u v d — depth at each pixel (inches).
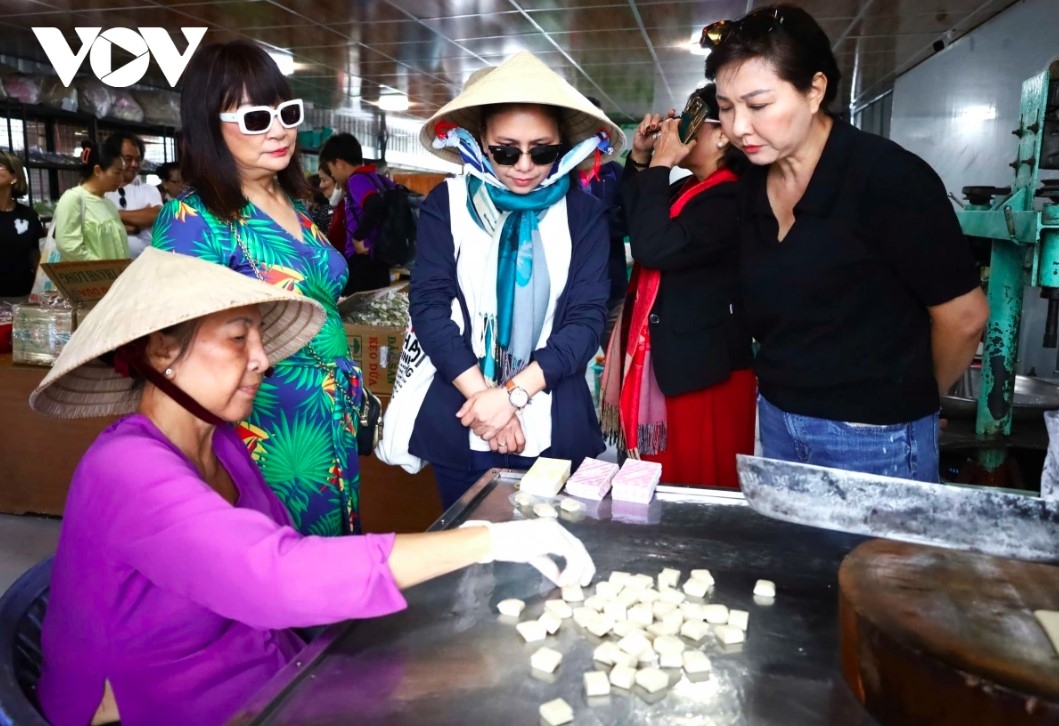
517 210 64.9
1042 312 174.1
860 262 54.0
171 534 35.4
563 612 39.3
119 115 280.2
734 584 42.5
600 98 388.8
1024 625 30.5
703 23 227.8
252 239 60.7
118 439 38.4
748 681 34.0
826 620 38.9
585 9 213.3
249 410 43.0
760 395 65.3
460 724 31.3
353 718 31.7
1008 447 90.7
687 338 73.9
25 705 32.0
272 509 49.7
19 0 209.8
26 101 246.1
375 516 110.7
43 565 42.0
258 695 32.4
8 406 119.5
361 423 73.5
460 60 287.4
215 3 210.4
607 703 32.6
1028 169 79.4
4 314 129.6
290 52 275.4
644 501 53.1
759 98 50.3
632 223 70.7
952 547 36.8
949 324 54.4
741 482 41.3
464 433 67.5
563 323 66.7
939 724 28.4
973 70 239.5
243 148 59.3
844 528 38.6
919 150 291.4
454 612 39.9
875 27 237.3
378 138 499.2
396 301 129.3
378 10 215.5
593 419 70.1
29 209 175.3
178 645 39.1
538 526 41.0
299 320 49.1
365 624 38.5
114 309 38.4
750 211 60.3
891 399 56.8
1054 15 189.9
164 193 239.9
